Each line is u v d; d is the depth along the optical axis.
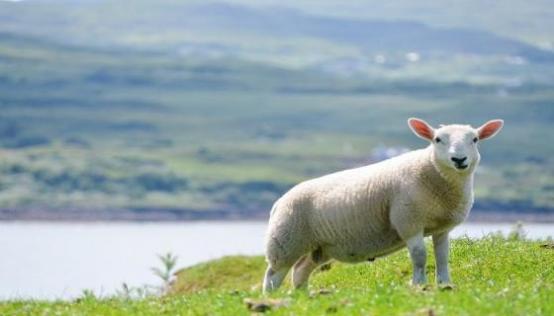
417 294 19.52
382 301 18.78
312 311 18.61
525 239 30.77
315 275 29.41
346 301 19.11
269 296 20.86
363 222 23.05
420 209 22.38
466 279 23.64
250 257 42.59
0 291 56.03
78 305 22.86
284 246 23.89
